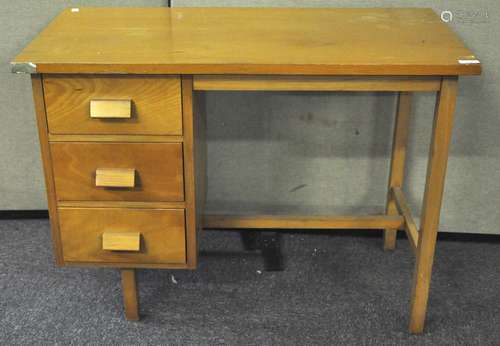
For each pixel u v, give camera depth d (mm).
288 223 1851
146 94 1408
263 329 1696
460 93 1891
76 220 1542
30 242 2051
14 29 1901
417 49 1450
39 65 1354
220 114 1956
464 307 1786
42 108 1425
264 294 1827
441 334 1689
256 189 2068
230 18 1689
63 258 1589
